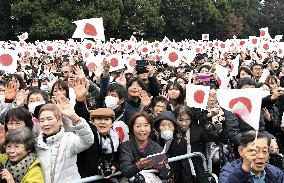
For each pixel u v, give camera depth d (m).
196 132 5.36
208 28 50.44
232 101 4.00
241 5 55.94
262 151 3.61
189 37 49.56
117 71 8.97
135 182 4.27
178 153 5.04
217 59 13.84
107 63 6.30
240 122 5.50
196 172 5.16
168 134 4.87
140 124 4.50
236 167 3.59
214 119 5.84
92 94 6.61
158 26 43.09
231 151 5.57
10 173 3.73
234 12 54.41
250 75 8.96
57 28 36.25
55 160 3.89
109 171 4.31
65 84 5.41
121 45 20.81
